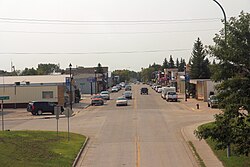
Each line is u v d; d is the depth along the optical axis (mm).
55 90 66938
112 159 22641
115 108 60156
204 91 71500
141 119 43375
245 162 19828
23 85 67250
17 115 53781
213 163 20812
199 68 95438
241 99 15289
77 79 117938
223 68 15742
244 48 15195
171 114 48719
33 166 19266
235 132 15750
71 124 40719
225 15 21500
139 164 21031
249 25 15227
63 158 22141
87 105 68438
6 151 21750
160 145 27031
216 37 16047
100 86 130750
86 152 25125
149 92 116500
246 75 15570
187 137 30234
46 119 47312
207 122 39438
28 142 25859
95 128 36844
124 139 30016
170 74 146125
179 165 20641
